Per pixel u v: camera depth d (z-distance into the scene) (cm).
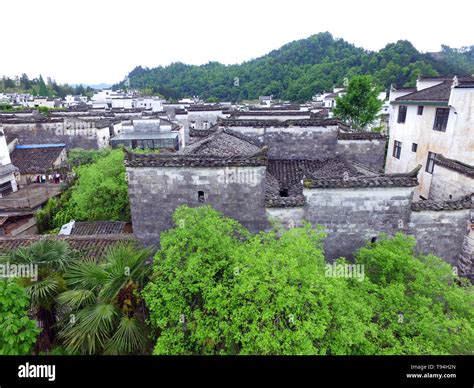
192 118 4119
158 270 838
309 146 1870
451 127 1852
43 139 3241
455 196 1488
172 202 1153
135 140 3203
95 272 883
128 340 766
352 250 1184
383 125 3844
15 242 1284
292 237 852
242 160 1095
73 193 1977
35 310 864
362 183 1100
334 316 686
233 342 723
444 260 1205
